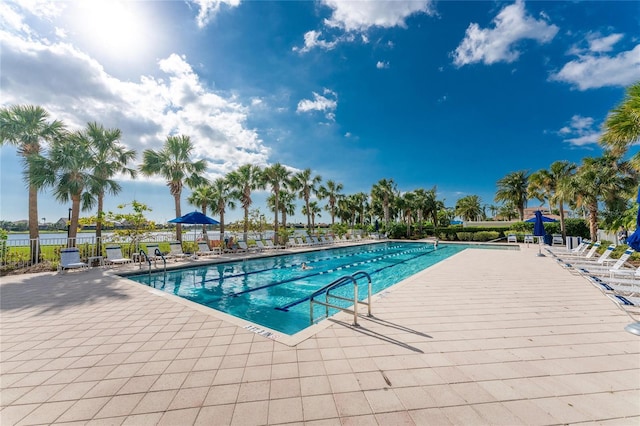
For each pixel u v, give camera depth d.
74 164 8.87
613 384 2.17
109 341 3.10
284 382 2.22
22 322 3.74
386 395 2.03
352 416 1.80
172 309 4.29
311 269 10.46
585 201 13.56
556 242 17.50
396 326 3.46
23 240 8.42
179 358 2.67
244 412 1.86
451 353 2.71
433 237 27.77
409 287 5.68
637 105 5.11
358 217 51.88
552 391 2.07
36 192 9.01
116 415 1.85
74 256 8.05
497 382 2.20
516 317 3.80
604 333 3.23
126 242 10.88
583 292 5.26
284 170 19.58
